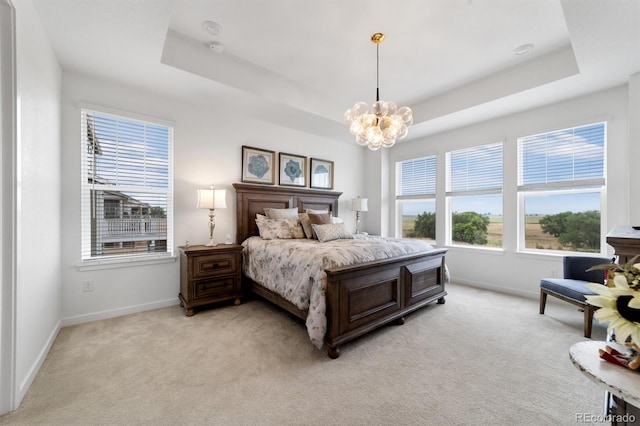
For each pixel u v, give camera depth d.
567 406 1.53
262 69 3.15
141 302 3.02
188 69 2.64
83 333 2.43
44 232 2.04
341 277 2.14
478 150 4.16
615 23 1.93
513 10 2.19
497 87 3.22
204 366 1.92
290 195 4.27
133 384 1.71
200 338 2.36
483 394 1.64
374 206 5.39
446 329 2.57
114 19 1.93
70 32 2.07
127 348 2.16
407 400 1.59
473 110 3.57
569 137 3.30
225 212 3.66
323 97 3.83
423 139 4.82
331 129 4.45
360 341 2.33
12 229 1.49
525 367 1.93
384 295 2.55
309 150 4.65
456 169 4.43
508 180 3.78
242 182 3.81
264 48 2.75
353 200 5.04
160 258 3.12
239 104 3.41
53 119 2.28
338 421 1.42
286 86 3.40
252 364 1.96
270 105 3.43
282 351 2.15
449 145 4.44
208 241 3.50
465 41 2.60
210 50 2.78
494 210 4.01
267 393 1.64
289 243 2.94
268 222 3.62
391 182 5.37
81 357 2.02
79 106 2.67
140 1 1.77
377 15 2.26
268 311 3.04
